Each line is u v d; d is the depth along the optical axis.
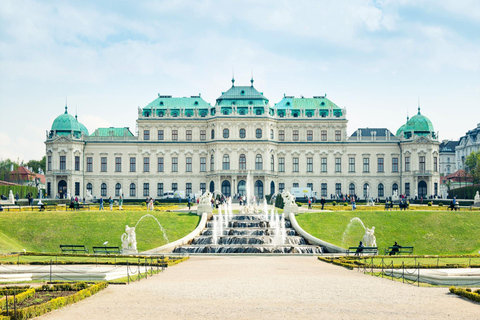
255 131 193.25
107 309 42.78
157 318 39.81
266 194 191.62
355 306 44.16
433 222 110.25
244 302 45.69
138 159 199.00
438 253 97.94
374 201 184.50
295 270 68.69
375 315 40.91
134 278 60.59
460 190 183.50
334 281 58.09
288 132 199.38
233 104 194.12
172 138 199.25
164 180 198.75
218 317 40.16
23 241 100.31
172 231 107.25
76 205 126.12
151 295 48.94
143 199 186.25
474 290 49.78
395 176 199.38
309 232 107.19
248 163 191.88
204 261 80.62
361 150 199.75
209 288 52.88
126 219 110.38
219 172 190.88
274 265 74.69
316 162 199.25
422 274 59.91
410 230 107.12
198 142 198.25
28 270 63.94
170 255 88.94
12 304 42.94
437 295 49.38
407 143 196.62
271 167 195.88
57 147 192.75
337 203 169.50
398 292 50.97
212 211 126.50
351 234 106.56
